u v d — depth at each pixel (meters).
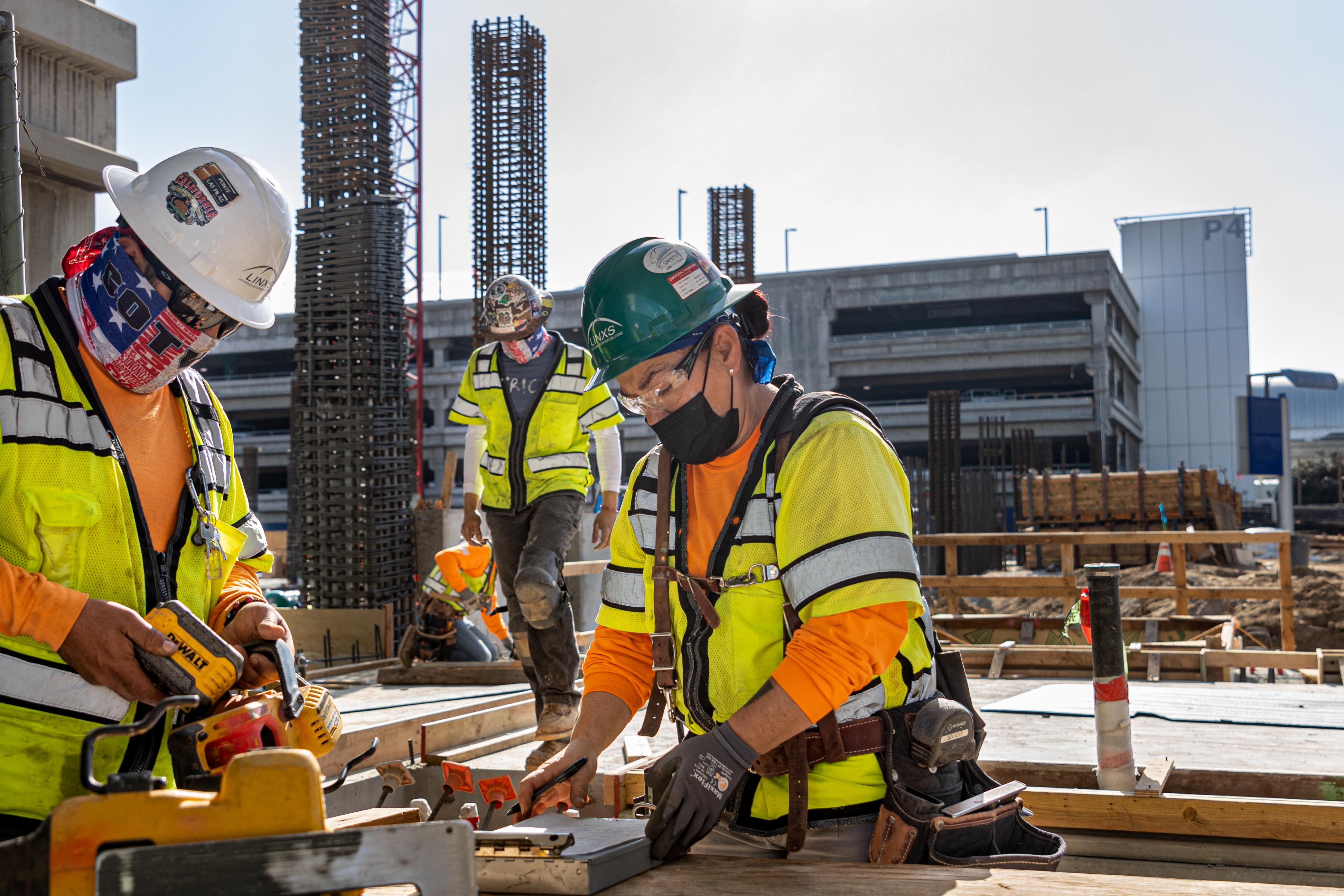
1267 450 25.67
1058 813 3.42
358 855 1.23
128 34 6.61
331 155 9.32
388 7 9.72
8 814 1.68
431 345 54.25
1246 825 3.22
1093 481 23.33
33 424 1.72
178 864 1.17
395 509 9.07
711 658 2.00
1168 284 62.12
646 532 2.14
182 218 1.78
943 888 1.56
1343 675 6.41
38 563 1.72
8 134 4.13
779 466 1.91
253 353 58.00
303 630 8.34
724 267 22.00
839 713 1.92
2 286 4.13
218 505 2.07
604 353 1.93
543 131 13.69
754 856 2.00
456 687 6.49
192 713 1.69
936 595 16.80
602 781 3.98
